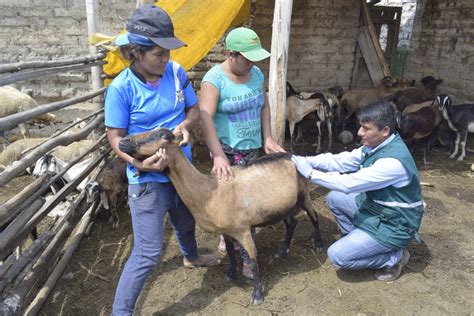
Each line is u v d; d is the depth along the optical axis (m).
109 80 4.92
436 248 3.83
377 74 8.52
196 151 6.52
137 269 2.57
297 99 6.96
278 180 3.00
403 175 2.89
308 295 3.15
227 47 2.77
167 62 2.25
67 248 3.68
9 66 2.73
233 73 2.94
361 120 2.90
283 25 4.08
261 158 3.10
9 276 2.61
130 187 2.49
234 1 5.38
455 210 4.68
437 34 8.70
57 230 3.46
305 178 3.28
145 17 2.09
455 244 3.91
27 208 2.97
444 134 7.36
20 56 7.80
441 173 5.94
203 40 5.20
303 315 2.94
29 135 7.46
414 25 9.43
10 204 2.64
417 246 3.85
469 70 7.86
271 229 4.18
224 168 2.81
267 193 2.91
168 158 2.36
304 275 3.40
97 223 4.40
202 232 4.13
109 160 4.90
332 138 8.00
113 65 4.79
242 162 3.23
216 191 2.71
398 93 7.44
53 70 3.39
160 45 2.09
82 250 3.85
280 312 2.97
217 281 3.32
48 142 3.18
